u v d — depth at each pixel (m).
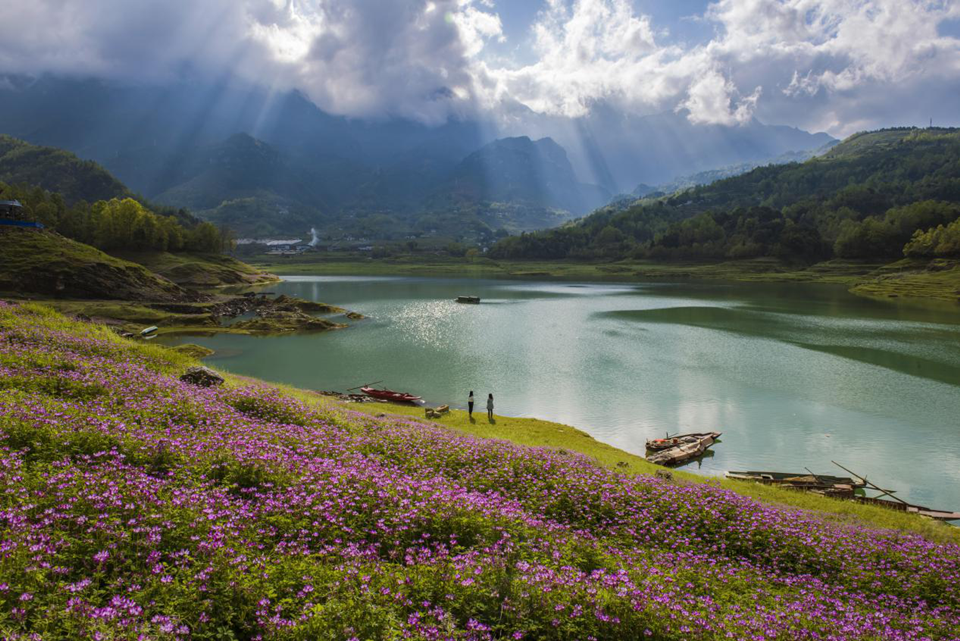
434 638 7.96
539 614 9.23
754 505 19.34
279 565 9.37
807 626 10.72
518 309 126.06
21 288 101.75
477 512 13.37
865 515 25.62
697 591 12.02
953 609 13.95
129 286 114.94
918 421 46.88
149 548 9.13
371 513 12.36
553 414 48.50
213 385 28.83
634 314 116.25
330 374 62.50
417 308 127.81
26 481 10.52
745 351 75.62
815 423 46.38
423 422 36.41
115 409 18.00
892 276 191.12
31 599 7.28
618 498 17.81
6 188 175.75
